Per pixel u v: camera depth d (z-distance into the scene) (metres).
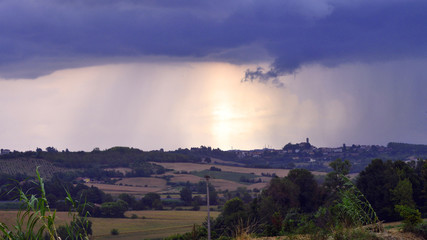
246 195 126.19
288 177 71.88
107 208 105.19
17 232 6.43
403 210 15.76
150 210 123.44
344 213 13.20
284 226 20.41
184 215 113.06
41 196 6.61
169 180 195.50
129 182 187.50
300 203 68.88
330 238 12.47
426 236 14.59
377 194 58.59
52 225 6.67
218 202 134.38
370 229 13.01
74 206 6.88
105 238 82.75
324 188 69.81
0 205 62.25
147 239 80.50
